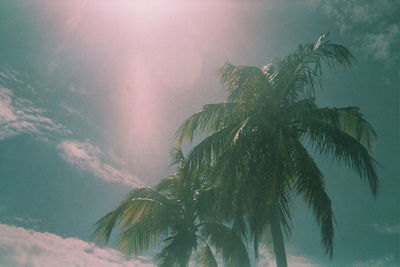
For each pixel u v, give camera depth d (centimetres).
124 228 1295
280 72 1125
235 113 1109
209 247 1361
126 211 1243
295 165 992
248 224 1071
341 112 1120
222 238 1285
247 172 996
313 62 1091
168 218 1292
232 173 995
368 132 1131
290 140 1026
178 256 1237
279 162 962
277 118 1077
